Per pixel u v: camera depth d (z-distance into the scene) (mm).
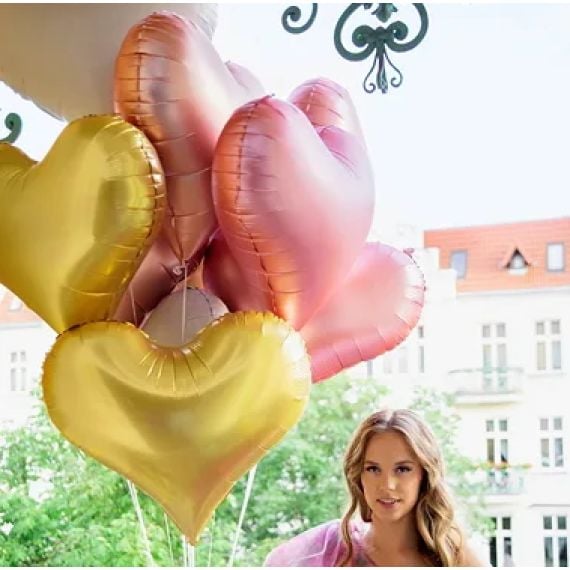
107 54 1510
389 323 1562
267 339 1349
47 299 1394
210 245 1510
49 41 1507
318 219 1346
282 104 1344
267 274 1372
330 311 1546
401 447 1465
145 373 1346
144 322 1475
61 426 1379
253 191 1300
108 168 1319
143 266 1474
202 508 1401
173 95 1359
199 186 1409
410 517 1479
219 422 1341
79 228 1332
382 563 1468
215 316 1446
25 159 1452
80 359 1356
